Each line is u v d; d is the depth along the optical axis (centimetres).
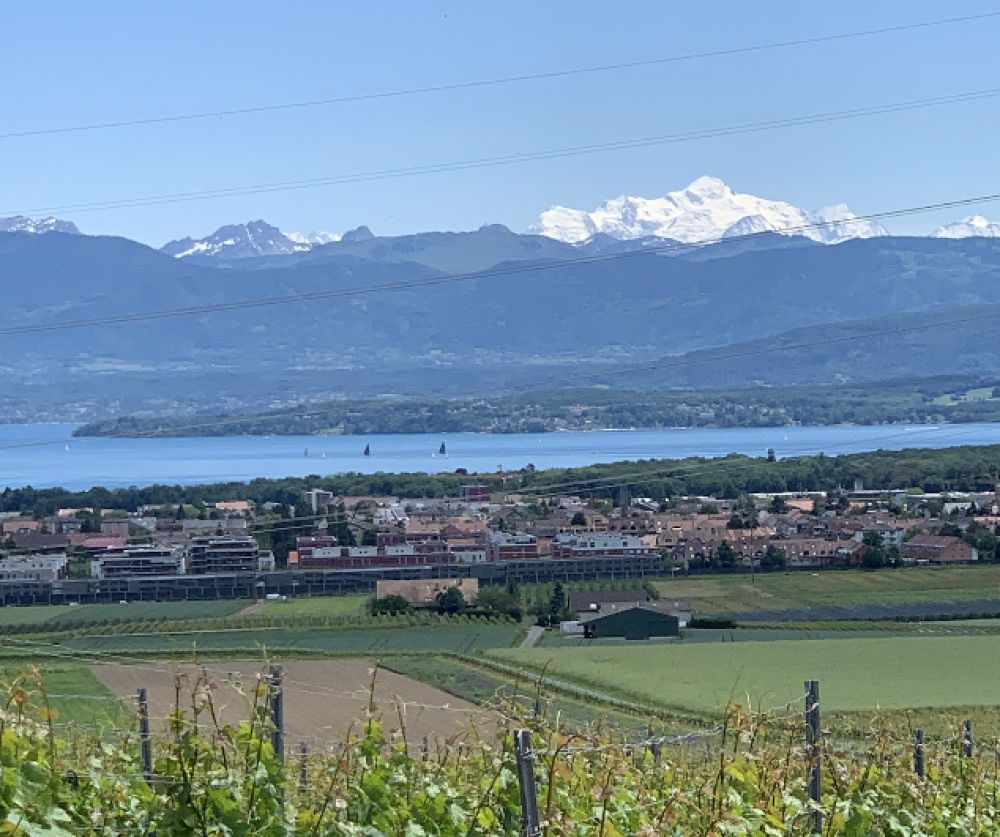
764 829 1291
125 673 5619
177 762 1056
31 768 965
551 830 1138
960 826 1559
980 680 5862
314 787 1261
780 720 1405
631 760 1477
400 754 1242
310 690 4916
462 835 1166
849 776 1520
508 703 1280
